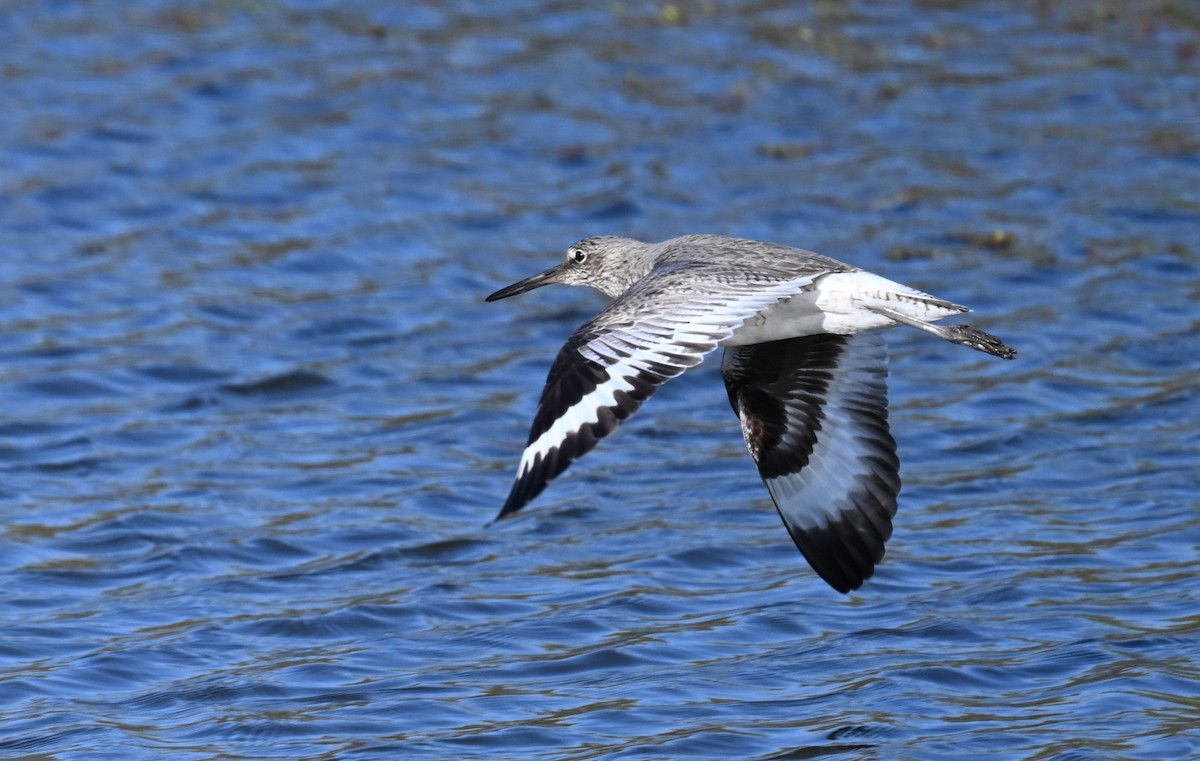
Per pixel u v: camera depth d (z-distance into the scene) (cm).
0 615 1314
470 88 2578
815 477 1070
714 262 962
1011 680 1169
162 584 1377
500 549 1443
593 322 891
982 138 2380
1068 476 1555
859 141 2383
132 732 1123
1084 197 2197
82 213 2217
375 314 1980
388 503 1534
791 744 1082
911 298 972
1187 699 1126
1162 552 1378
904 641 1238
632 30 2781
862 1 2883
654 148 2373
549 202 2238
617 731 1108
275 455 1653
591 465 1628
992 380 1781
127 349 1889
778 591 1343
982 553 1395
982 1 2872
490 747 1088
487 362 1873
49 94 2545
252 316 1975
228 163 2356
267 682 1194
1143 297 1944
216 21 2836
